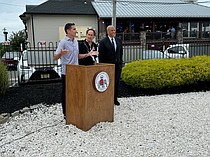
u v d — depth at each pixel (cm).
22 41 2533
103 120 418
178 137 370
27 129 410
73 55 429
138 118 452
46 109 508
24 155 326
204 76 677
